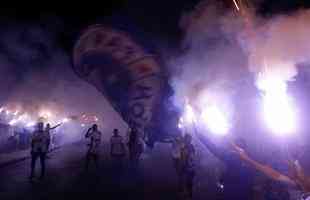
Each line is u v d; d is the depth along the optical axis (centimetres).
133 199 838
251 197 323
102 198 855
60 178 1193
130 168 1468
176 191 930
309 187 289
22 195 895
